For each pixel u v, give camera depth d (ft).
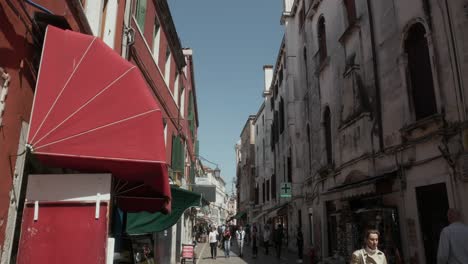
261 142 135.85
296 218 73.82
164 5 46.42
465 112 25.02
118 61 15.38
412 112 32.01
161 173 14.74
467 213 24.48
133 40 31.96
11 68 14.71
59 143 13.30
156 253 38.09
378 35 38.63
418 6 31.19
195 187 80.59
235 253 83.87
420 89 31.60
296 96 77.82
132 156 13.88
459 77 25.73
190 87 87.51
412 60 32.81
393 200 34.19
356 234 40.04
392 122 34.81
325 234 53.42
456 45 26.22
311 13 64.08
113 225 24.18
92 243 13.65
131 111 14.46
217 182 285.43
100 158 13.55
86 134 13.66
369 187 35.17
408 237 31.32
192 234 99.14
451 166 26.03
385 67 36.73
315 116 60.59
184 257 53.06
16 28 15.02
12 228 14.83
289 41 82.94
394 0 35.32
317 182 58.03
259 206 134.72
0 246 13.97
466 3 25.41
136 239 25.62
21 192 16.20
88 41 15.43
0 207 13.97
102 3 26.66
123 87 14.80
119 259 21.90
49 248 13.55
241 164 208.95
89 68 14.78
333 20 52.80
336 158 49.16
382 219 33.73
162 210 22.07
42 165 17.88
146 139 14.29
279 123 96.48
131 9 33.04
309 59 65.57
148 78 39.75
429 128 28.89
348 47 46.24
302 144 71.61
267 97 122.93
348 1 48.14
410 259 30.86
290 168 82.69
